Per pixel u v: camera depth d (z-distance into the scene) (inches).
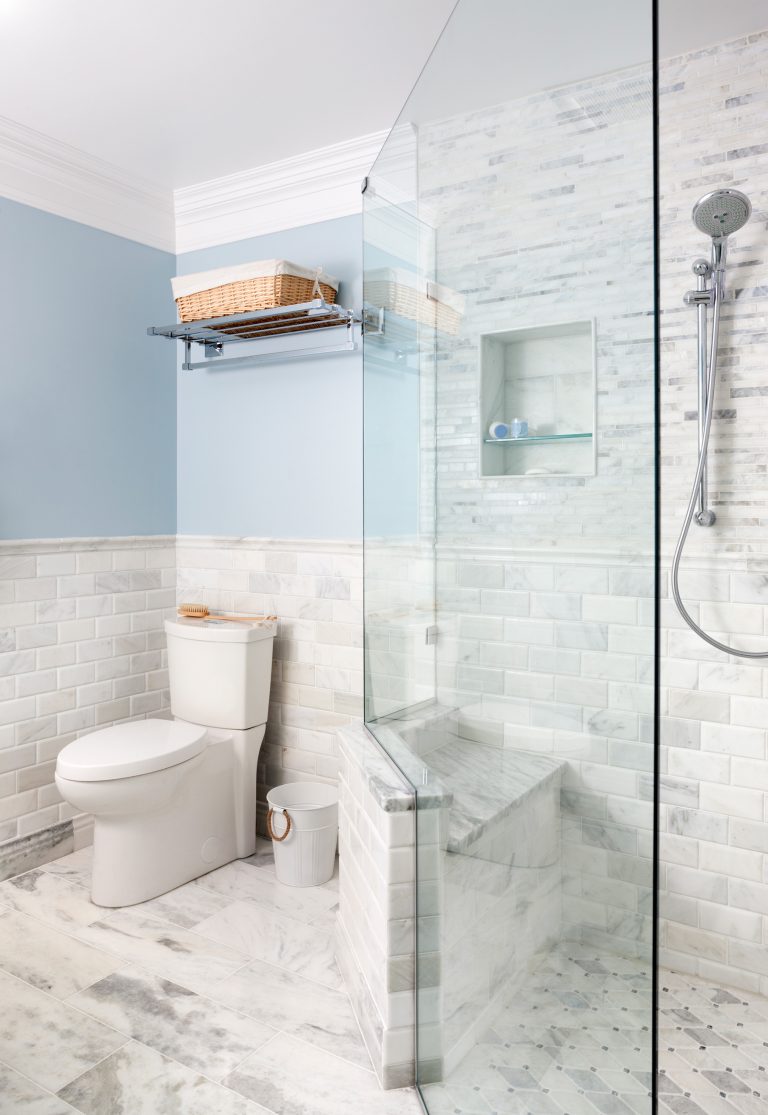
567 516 42.9
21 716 104.3
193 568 125.7
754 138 78.4
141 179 116.8
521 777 47.7
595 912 41.7
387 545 72.7
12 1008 75.3
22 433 104.0
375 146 104.2
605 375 40.0
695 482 78.7
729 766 82.0
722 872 82.7
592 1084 42.1
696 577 83.3
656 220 36.0
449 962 58.6
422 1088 64.7
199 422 125.0
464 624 54.3
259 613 119.0
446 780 58.0
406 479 65.7
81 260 111.1
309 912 95.0
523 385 46.8
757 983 81.2
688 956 85.0
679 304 82.7
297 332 113.0
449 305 55.7
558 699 44.1
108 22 78.6
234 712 107.7
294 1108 63.4
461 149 53.7
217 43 82.6
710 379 77.7
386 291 72.6
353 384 109.2
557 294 43.5
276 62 86.2
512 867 48.9
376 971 68.2
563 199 42.7
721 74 79.7
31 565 105.4
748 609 80.7
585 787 42.1
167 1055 69.2
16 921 91.7
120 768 89.7
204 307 108.6
